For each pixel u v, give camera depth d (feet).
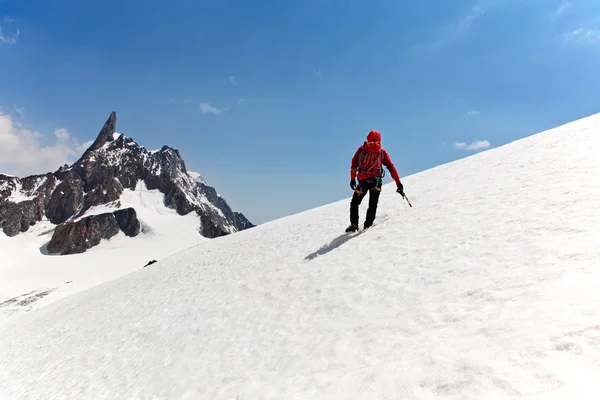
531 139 53.83
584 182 23.21
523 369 8.14
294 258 34.78
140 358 25.49
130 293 56.13
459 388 8.51
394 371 10.52
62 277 427.33
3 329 86.79
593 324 8.62
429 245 22.91
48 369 34.09
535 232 17.85
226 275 40.55
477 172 43.06
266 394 13.21
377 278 21.08
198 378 18.06
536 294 11.57
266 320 22.26
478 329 10.96
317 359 14.42
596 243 13.70
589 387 6.77
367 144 32.63
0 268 466.70
